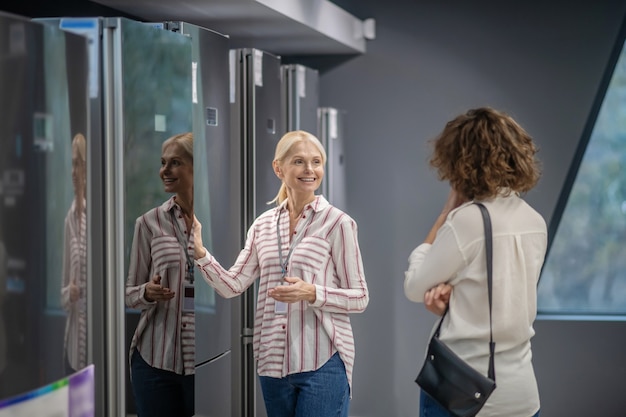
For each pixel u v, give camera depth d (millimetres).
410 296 3102
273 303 3787
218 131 4465
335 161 6652
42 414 2770
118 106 3225
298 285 3604
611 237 7031
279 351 3742
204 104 4289
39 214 2748
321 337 3725
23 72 2674
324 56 7227
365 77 7172
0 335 2611
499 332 2902
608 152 6969
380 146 7152
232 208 4977
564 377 6840
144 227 3400
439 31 7039
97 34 3221
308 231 3775
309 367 3703
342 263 3756
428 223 7086
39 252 2750
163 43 3561
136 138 3334
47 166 2781
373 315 7199
